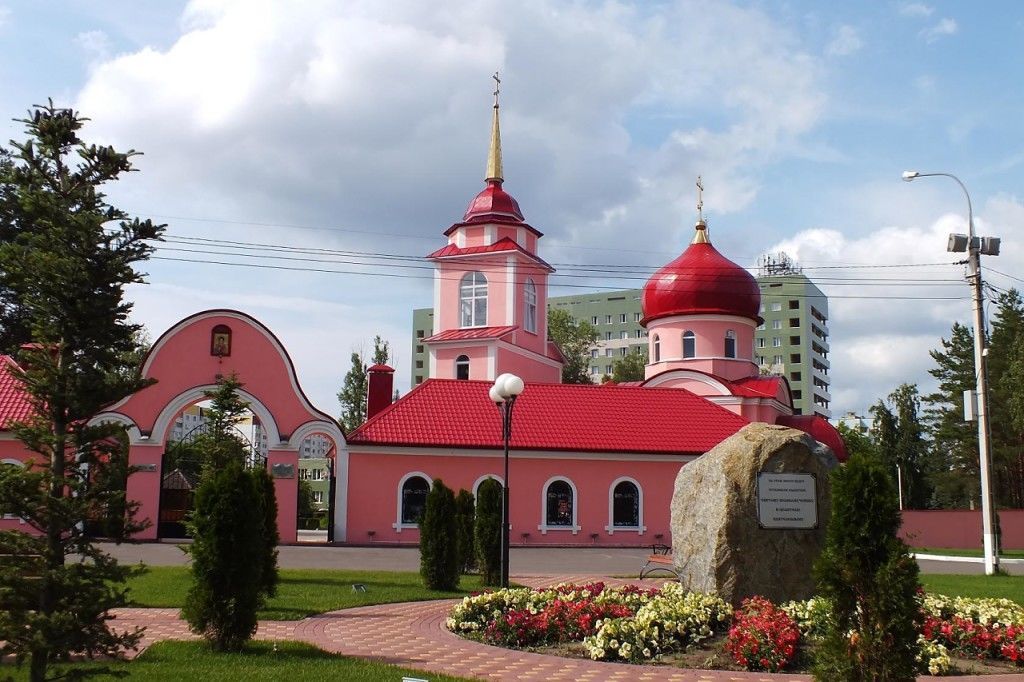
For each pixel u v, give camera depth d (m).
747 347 50.19
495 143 53.16
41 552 9.52
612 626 13.66
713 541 15.99
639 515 40.81
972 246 32.03
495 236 50.66
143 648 13.50
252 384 38.19
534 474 40.28
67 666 11.68
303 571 25.84
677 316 49.88
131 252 10.08
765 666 12.73
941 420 67.62
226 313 38.31
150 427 36.97
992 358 63.66
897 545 9.89
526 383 44.47
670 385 48.59
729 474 16.28
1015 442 61.38
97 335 9.84
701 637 13.94
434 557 22.33
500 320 49.50
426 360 147.12
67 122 9.96
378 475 38.75
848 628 10.07
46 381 9.58
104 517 9.95
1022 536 50.81
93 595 9.55
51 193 9.85
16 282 9.80
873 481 10.19
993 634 13.89
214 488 13.38
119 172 10.25
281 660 12.45
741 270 49.97
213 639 13.14
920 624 10.02
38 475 9.38
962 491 66.50
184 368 37.78
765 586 15.88
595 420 42.41
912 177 32.28
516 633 14.47
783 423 49.22
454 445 39.28
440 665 12.69
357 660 12.69
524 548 38.41
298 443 38.25
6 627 9.14
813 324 131.50
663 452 41.09
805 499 16.36
